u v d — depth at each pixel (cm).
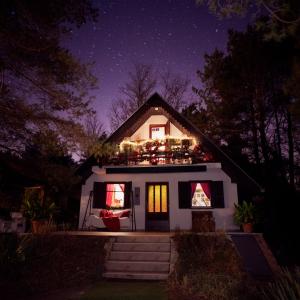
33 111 892
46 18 798
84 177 1577
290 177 2002
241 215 1280
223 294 613
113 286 734
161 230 1453
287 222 1639
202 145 1521
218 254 886
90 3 855
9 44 788
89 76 872
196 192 1502
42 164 1077
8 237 954
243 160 2200
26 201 1326
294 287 486
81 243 982
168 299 610
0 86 837
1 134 931
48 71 870
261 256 914
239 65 1980
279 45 1797
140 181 1534
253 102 2064
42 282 745
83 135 920
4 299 632
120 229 1464
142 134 1648
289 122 2044
